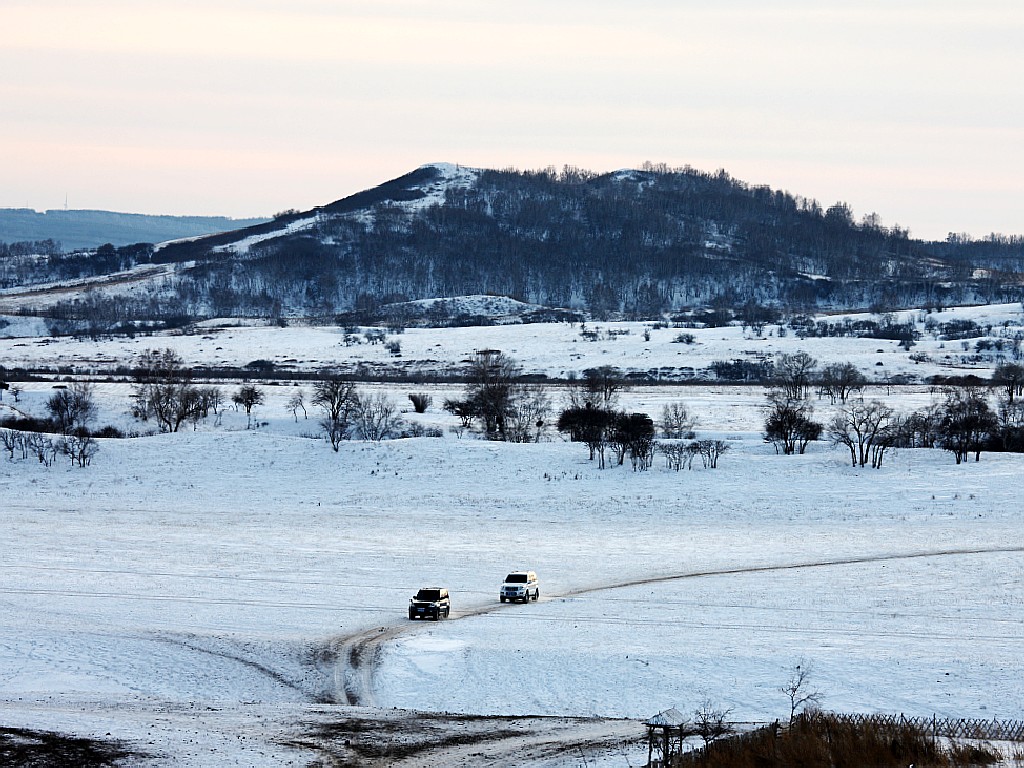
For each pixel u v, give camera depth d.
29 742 153.75
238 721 172.38
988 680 199.50
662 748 155.88
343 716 177.88
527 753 157.12
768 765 148.38
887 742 151.88
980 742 155.75
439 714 181.12
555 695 197.38
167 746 154.50
